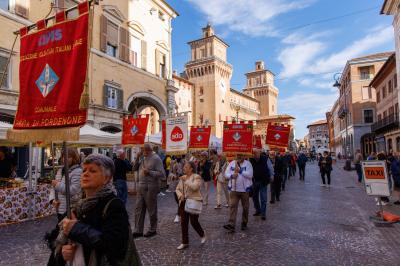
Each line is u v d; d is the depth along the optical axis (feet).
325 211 32.60
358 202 38.75
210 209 34.24
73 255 6.89
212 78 196.75
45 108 9.45
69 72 9.09
